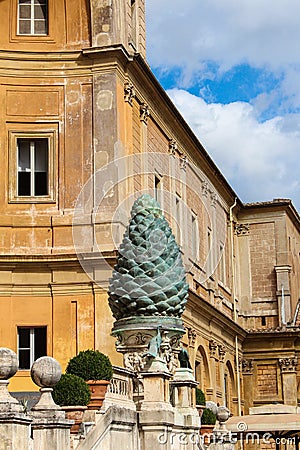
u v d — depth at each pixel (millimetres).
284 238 44562
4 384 11430
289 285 44344
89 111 26844
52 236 26125
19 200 26375
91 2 27141
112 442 14172
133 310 16125
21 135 26781
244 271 44812
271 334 42562
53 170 26609
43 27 27422
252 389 42656
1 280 25688
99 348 25297
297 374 42656
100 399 15164
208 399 35062
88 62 27047
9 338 25484
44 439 12281
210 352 35750
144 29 31000
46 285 25828
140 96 28781
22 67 27000
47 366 12633
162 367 15680
